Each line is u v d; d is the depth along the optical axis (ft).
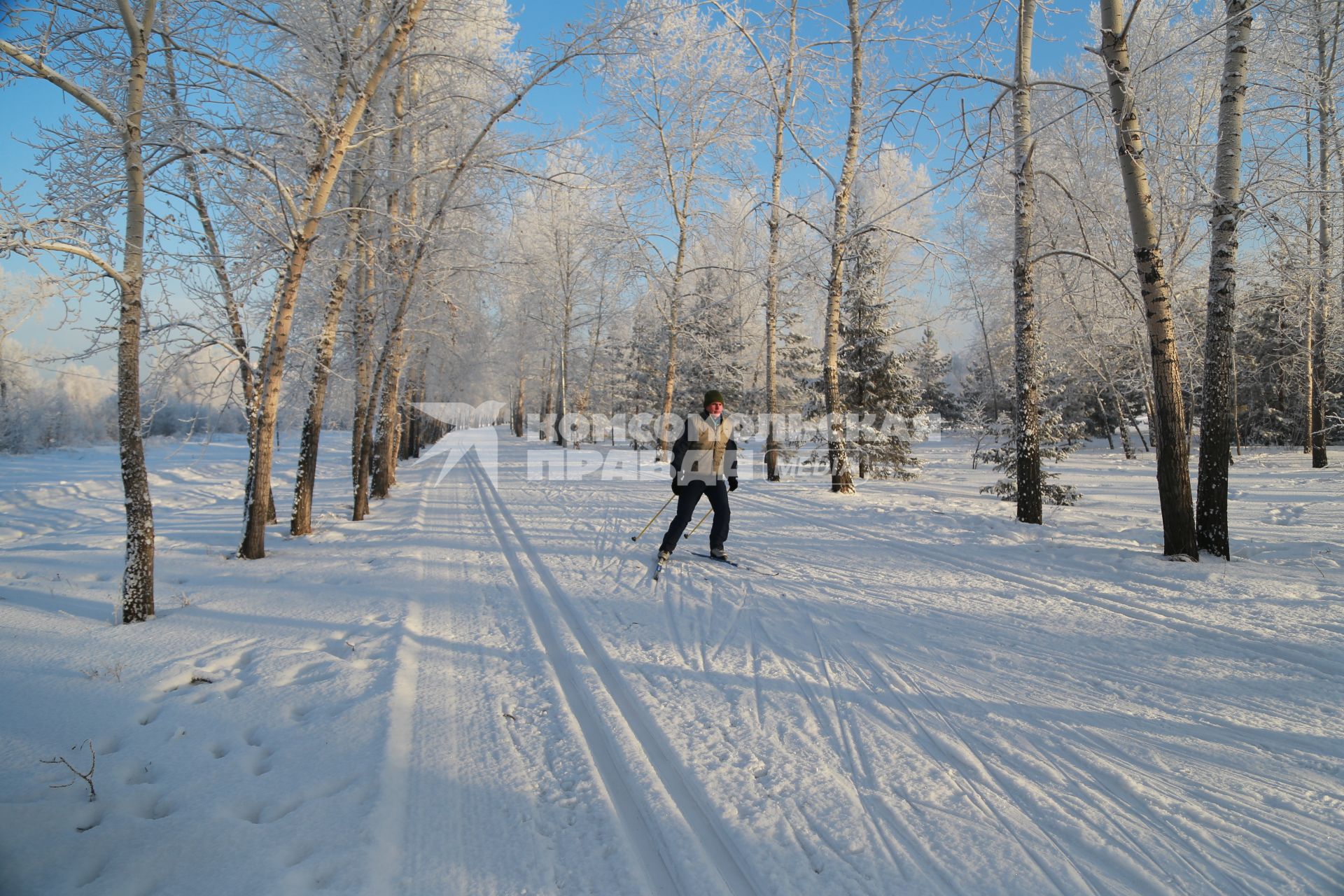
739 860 7.61
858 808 8.52
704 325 82.74
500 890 7.21
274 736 10.75
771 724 10.79
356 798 8.86
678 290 64.59
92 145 19.93
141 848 7.77
